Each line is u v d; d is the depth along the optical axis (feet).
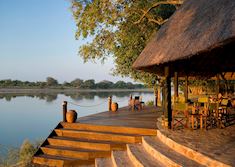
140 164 25.94
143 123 42.09
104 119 47.01
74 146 37.91
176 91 42.55
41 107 126.52
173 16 39.63
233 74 59.52
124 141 36.76
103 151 35.37
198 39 21.83
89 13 55.06
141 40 65.92
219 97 41.22
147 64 30.19
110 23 55.42
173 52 25.40
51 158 35.96
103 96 216.54
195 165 22.16
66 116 43.42
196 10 31.78
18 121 81.92
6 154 41.06
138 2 61.52
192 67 44.21
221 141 26.99
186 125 34.06
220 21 20.51
